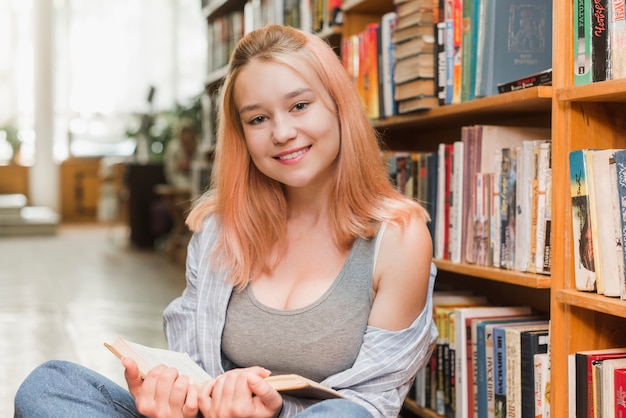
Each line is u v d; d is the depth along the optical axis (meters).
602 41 1.46
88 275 5.80
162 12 10.83
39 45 10.61
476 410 1.87
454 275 2.64
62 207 10.91
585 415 1.48
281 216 1.47
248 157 1.48
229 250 1.46
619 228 1.39
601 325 1.57
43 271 6.01
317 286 1.40
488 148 1.87
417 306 1.38
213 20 4.76
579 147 1.54
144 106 10.84
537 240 1.63
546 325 1.79
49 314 4.22
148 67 10.85
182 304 1.52
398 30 2.20
